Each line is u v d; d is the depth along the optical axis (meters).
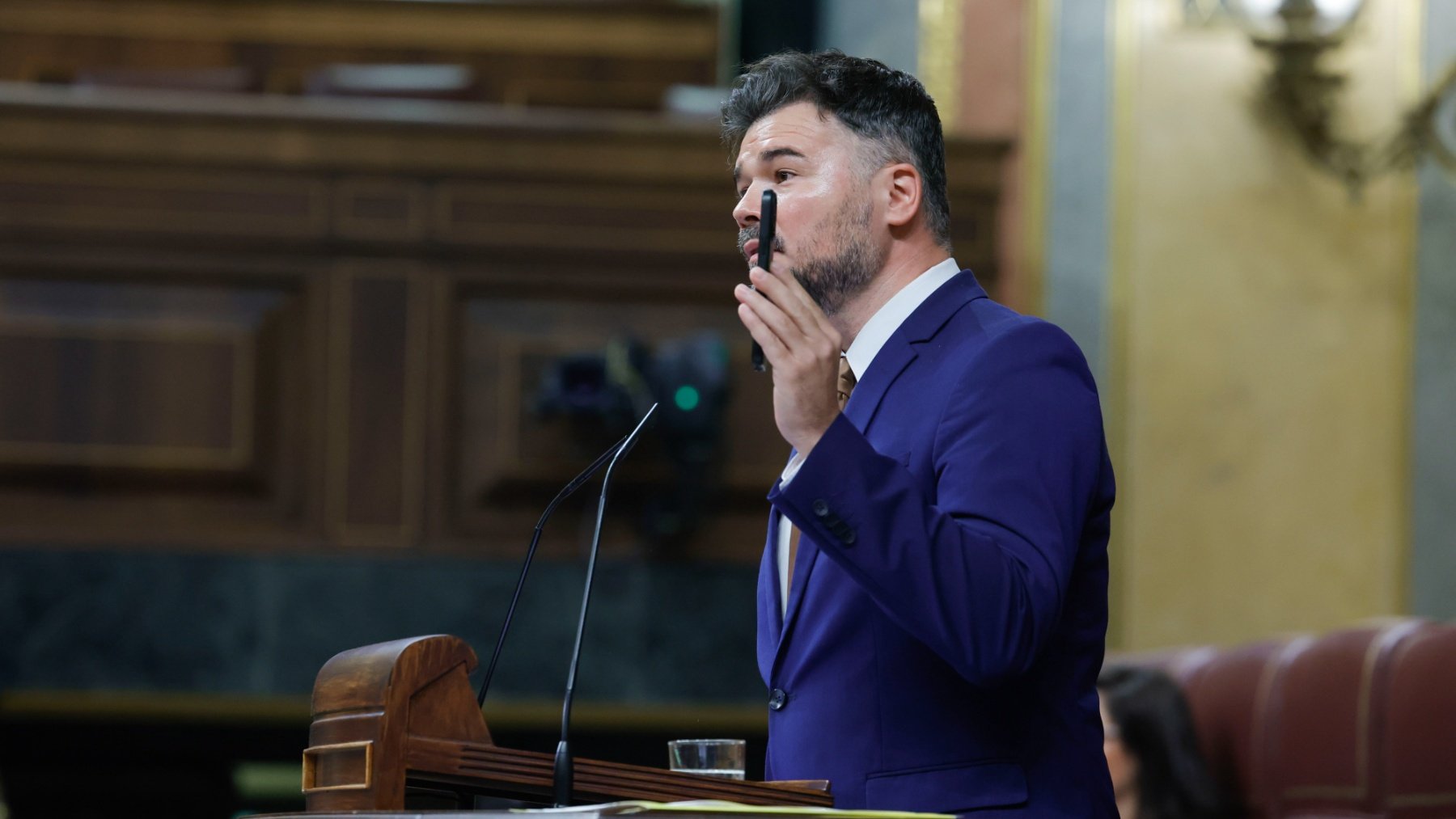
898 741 6.12
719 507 19.64
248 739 19.84
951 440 6.16
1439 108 21.80
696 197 20.20
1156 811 13.15
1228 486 21.55
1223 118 22.12
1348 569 21.45
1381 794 11.58
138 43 26.12
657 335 20.02
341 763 5.47
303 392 19.50
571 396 18.69
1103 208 21.95
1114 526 21.44
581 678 19.08
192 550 19.03
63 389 19.20
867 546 5.56
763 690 19.30
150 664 18.80
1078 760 6.29
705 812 4.88
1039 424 6.09
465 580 19.22
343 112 19.88
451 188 20.02
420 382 19.58
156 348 19.38
